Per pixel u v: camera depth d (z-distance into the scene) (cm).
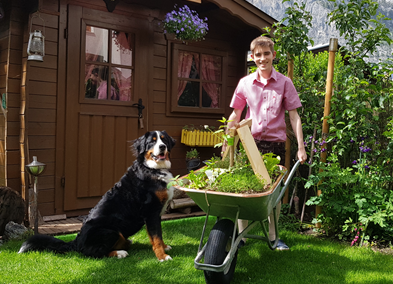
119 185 344
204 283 262
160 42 553
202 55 596
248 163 292
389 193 399
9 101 436
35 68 441
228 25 616
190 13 522
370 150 421
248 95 351
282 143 351
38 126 448
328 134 432
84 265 295
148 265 298
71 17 465
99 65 496
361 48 446
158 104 555
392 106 442
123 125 516
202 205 264
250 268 300
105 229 319
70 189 471
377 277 282
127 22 515
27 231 391
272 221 352
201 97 598
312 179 412
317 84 488
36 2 409
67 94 466
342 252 347
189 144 558
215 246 236
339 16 450
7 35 443
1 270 280
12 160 441
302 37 462
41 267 288
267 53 329
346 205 396
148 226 325
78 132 477
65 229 413
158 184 327
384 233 386
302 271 294
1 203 365
